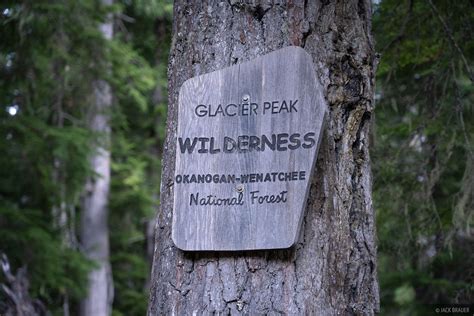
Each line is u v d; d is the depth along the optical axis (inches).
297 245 92.2
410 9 195.6
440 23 200.7
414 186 216.1
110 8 399.9
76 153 399.2
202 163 94.7
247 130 94.0
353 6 101.4
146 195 501.4
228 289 92.3
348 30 100.1
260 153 92.9
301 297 90.9
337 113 97.3
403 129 231.5
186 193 94.7
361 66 99.8
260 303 91.2
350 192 96.3
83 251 467.8
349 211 95.9
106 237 491.2
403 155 218.4
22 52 320.5
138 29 489.7
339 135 97.0
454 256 289.6
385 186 217.8
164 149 101.9
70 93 423.2
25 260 363.6
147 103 517.7
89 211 489.4
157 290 97.0
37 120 365.1
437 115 203.0
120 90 463.8
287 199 90.9
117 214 524.7
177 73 101.7
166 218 98.6
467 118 217.3
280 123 92.9
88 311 467.8
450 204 228.1
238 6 98.6
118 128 487.2
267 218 91.2
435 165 211.2
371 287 96.4
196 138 95.7
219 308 92.0
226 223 92.5
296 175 91.1
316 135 91.4
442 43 204.8
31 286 364.8
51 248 368.8
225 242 92.1
